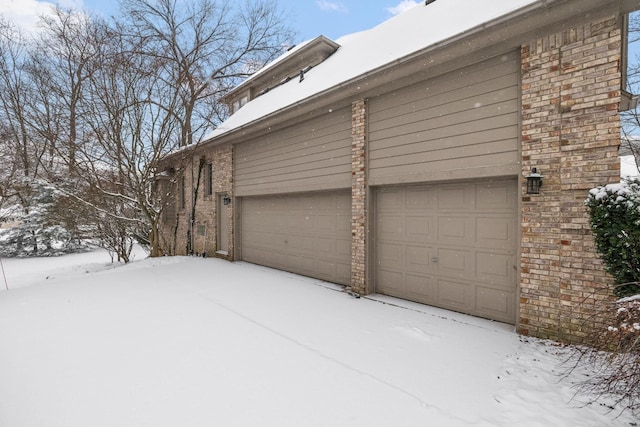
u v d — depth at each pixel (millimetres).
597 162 3680
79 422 2619
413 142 5500
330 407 2814
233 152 10500
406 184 5852
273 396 2980
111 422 2617
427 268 5613
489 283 4859
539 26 4008
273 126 8500
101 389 3098
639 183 3363
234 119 11852
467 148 4836
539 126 4082
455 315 5082
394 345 4051
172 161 13234
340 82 5973
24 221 18859
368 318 5031
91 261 17031
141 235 13930
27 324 4934
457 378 3262
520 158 4289
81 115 10727
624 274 3354
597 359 3197
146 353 3871
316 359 3701
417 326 4641
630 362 2570
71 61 11445
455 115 4969
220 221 11586
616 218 3346
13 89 13805
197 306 5758
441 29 5383
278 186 8648
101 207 11836
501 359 3633
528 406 2787
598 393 2881
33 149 14398
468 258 5086
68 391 3064
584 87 3760
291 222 8664
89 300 6234
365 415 2705
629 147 9742
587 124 3744
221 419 2656
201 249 12352
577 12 3729
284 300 6074
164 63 11750
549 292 4043
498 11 4488
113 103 10641
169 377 3314
